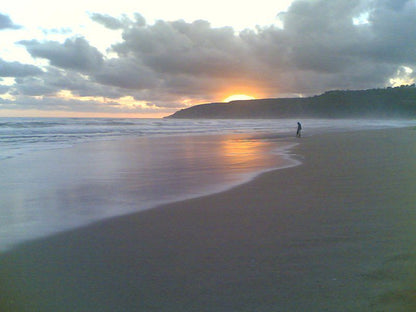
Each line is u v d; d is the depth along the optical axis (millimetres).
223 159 15711
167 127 54469
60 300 3701
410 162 13023
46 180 10891
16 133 31719
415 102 147250
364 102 164000
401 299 3512
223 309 3467
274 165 13477
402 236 5246
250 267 4359
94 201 8125
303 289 3781
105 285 3998
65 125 47000
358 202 7316
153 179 10906
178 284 3979
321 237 5312
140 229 5988
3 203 7984
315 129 50438
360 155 15742
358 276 4020
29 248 5191
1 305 3619
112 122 64250
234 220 6359
